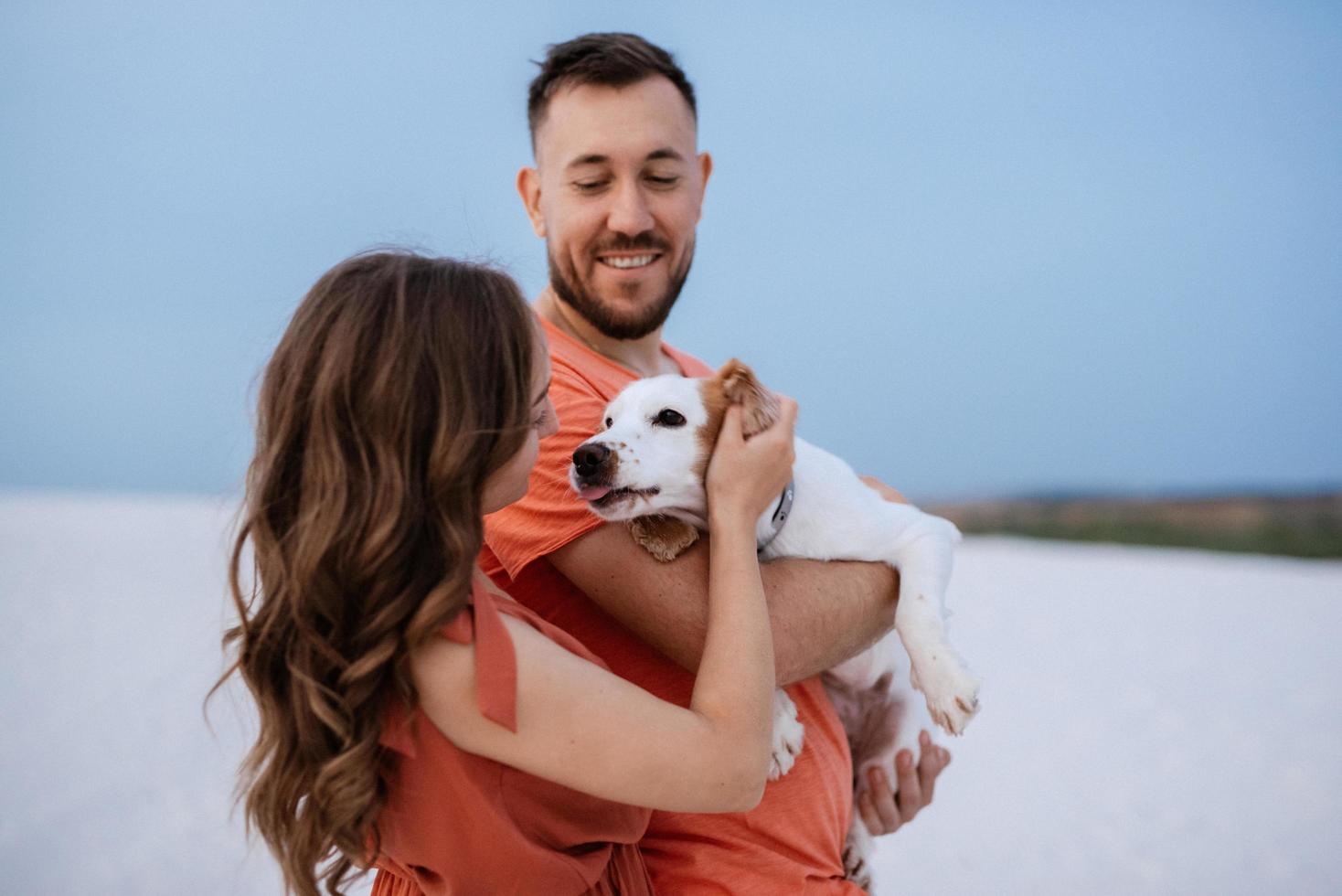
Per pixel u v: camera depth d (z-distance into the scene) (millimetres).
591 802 1735
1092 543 22469
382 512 1533
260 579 1665
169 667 9453
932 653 2338
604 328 2619
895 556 2471
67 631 11148
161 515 28641
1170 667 9570
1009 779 6727
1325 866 5246
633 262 2525
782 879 2021
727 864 1995
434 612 1516
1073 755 7172
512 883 1633
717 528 1904
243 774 1682
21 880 4906
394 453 1556
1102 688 8891
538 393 1765
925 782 2863
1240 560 18125
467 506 1595
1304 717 7988
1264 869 5180
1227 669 9500
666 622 2047
